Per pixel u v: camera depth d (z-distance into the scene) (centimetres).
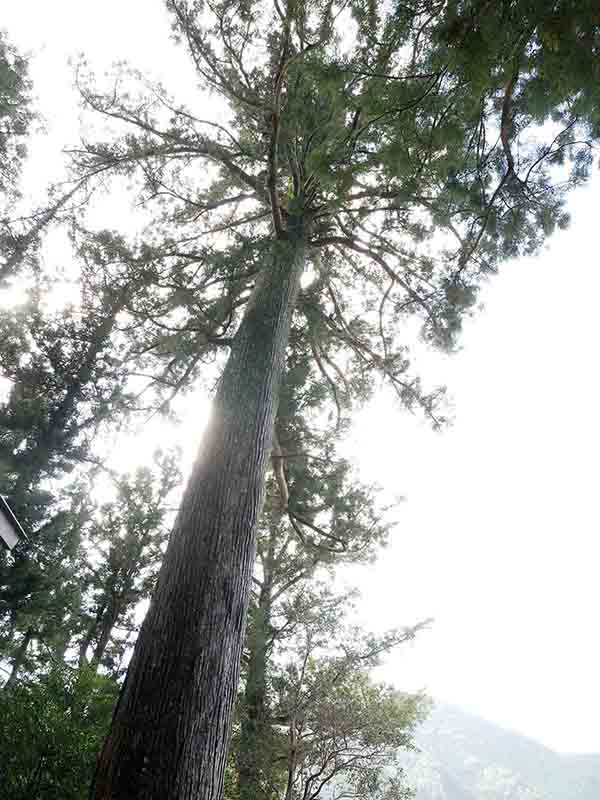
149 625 407
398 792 892
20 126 1164
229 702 391
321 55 406
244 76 796
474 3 262
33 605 1281
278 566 1325
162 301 899
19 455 1388
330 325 996
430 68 316
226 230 948
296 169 756
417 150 359
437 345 851
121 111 865
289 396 1151
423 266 844
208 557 437
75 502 1510
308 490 1103
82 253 902
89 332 1380
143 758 336
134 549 1675
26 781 576
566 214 477
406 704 1101
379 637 1058
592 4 242
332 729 884
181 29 752
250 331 630
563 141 381
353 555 1170
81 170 908
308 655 1016
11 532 467
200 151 877
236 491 490
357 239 850
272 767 985
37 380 1484
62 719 650
